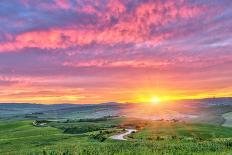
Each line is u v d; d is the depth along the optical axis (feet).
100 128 626.64
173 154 160.97
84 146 244.63
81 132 573.33
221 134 498.69
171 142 257.55
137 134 472.85
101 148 198.39
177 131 511.81
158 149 183.21
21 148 315.37
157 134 474.08
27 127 625.41
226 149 173.78
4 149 318.45
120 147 201.98
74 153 173.58
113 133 499.92
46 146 300.81
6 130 611.06
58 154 174.50
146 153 164.25
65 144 305.32
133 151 172.04
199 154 157.17
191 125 624.59
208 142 219.41
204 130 525.34
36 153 203.51
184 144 211.61
